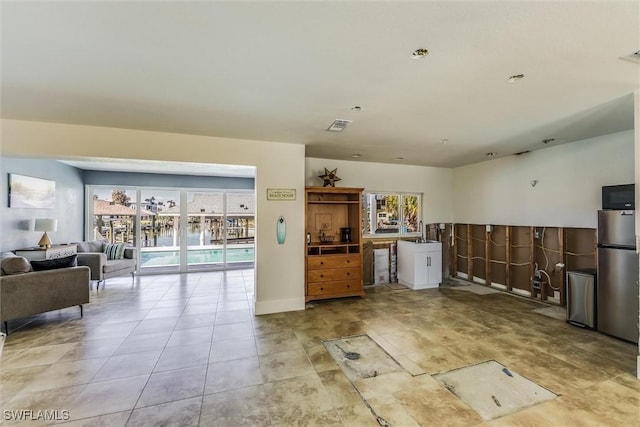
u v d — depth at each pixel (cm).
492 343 306
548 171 454
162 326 354
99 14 145
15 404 206
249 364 263
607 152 379
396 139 400
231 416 195
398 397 215
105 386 228
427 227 624
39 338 318
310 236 507
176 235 692
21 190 452
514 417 193
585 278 343
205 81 223
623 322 310
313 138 393
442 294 500
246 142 399
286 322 369
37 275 346
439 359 272
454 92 244
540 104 271
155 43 173
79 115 298
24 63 195
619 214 315
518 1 136
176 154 366
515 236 507
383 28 158
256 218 407
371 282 571
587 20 149
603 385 229
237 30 160
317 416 195
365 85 230
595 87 233
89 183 627
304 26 156
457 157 529
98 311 410
